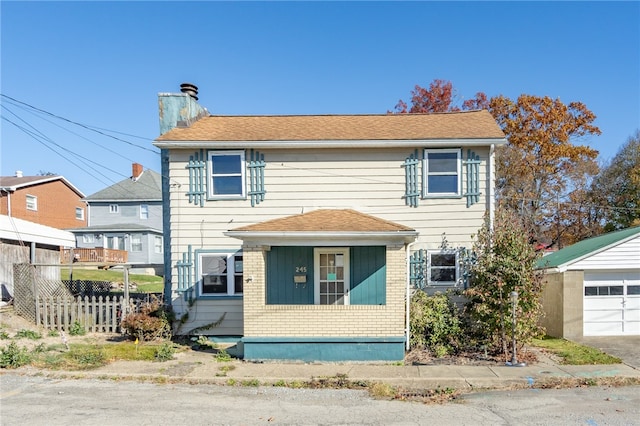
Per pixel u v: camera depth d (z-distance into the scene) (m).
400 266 10.38
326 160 12.87
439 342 11.27
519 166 27.84
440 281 12.44
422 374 9.05
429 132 13.07
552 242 29.53
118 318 12.92
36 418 6.38
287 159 12.91
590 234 29.34
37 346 10.79
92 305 12.81
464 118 14.49
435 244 12.51
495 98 29.36
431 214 12.58
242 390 8.09
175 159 12.94
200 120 14.79
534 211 28.23
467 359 10.29
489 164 12.48
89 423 6.20
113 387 8.14
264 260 10.75
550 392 7.96
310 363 10.12
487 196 12.47
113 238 35.38
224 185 12.97
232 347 11.96
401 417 6.58
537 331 11.11
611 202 30.44
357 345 10.25
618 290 13.38
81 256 26.14
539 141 27.80
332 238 10.50
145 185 38.44
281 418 6.51
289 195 12.83
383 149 12.80
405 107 31.39
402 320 10.27
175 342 12.10
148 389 8.05
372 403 7.31
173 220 12.84
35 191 35.09
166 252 12.92
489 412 6.81
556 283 13.38
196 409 6.90
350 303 11.95
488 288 10.80
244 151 12.92
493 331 10.79
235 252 12.73
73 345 11.21
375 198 12.76
